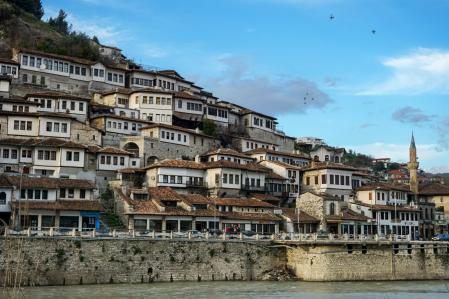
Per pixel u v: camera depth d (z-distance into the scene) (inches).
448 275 3577.8
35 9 7637.8
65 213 3307.1
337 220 4192.9
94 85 5551.2
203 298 2566.4
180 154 4894.2
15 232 2704.2
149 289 2763.3
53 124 4222.4
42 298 2393.0
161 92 5255.9
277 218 3983.8
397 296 2778.1
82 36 6840.6
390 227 4581.7
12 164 3836.1
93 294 2546.8
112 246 2903.5
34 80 5132.9
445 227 5216.5
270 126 6250.0
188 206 3705.7
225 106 5856.3
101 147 4434.1
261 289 2908.5
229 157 4817.9
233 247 3255.4
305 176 4921.3
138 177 4293.8
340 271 3314.5
